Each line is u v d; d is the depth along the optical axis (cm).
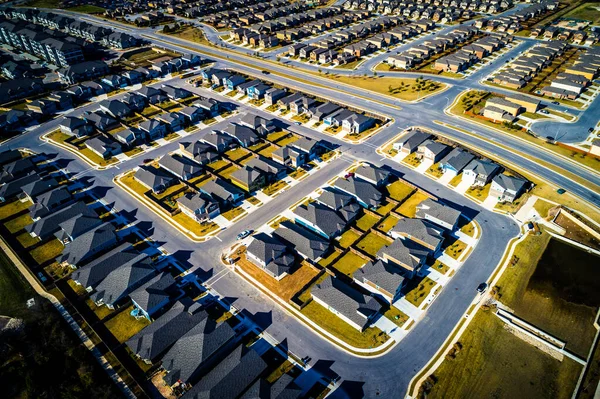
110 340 6350
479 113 12769
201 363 5719
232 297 7088
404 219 8331
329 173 10325
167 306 6862
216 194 9344
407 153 10981
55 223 8525
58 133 12525
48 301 6988
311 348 6228
